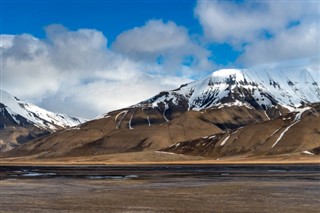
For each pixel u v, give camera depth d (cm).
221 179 8275
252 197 5147
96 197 5231
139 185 6975
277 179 8125
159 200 4928
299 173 10206
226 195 5375
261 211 4109
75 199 5041
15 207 4391
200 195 5403
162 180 8119
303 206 4391
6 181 8100
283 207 4331
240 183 7212
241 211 4112
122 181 7931
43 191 6028
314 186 6525
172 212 4081
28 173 11431
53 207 4384
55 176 9756
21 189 6362
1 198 5169
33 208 4328
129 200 4925
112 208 4319
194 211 4131
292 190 5925
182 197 5203
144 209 4262
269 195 5341
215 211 4128
